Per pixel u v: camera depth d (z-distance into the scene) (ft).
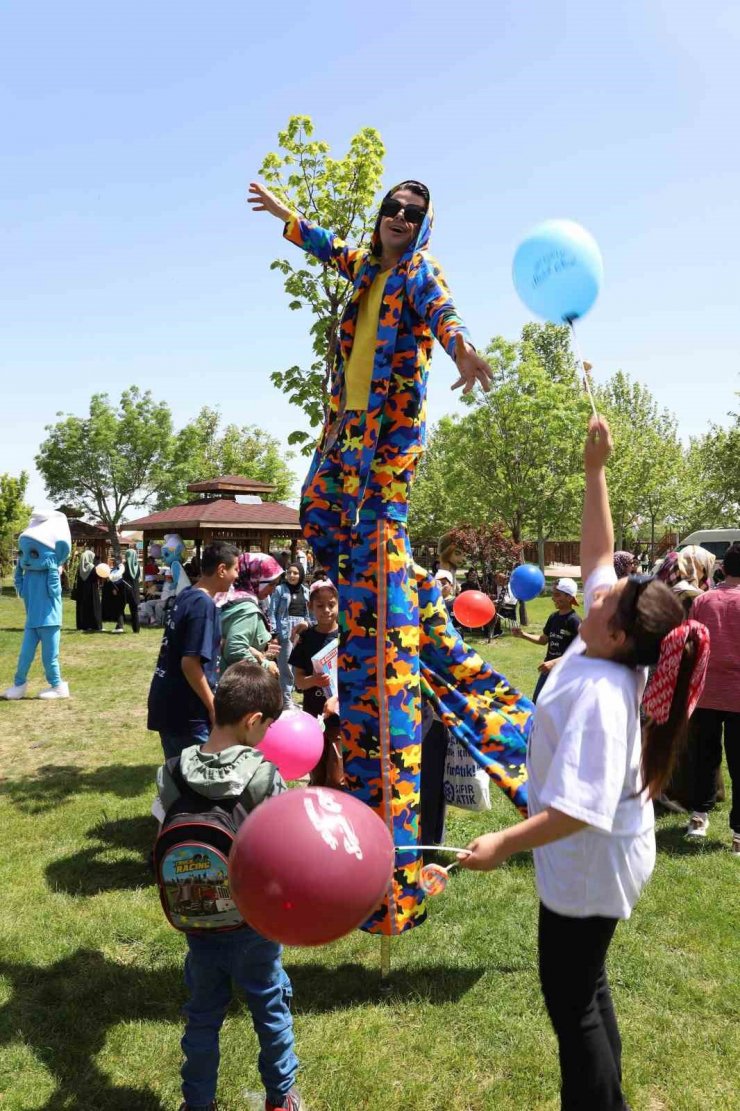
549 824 6.80
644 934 14.02
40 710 32.27
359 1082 10.06
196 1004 9.08
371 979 12.53
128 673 41.04
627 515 134.41
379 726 11.33
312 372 35.96
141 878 16.03
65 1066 10.34
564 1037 7.70
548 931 7.71
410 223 11.19
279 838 6.40
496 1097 9.82
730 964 12.99
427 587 12.08
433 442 142.41
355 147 35.78
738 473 124.06
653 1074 10.32
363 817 6.79
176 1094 9.90
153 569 75.61
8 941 13.38
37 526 34.47
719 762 21.30
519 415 84.38
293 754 11.57
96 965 12.78
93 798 21.20
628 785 7.39
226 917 8.54
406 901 11.42
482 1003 11.84
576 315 9.89
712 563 20.58
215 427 191.52
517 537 88.53
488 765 11.63
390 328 11.32
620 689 7.22
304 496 12.55
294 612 33.50
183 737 14.74
